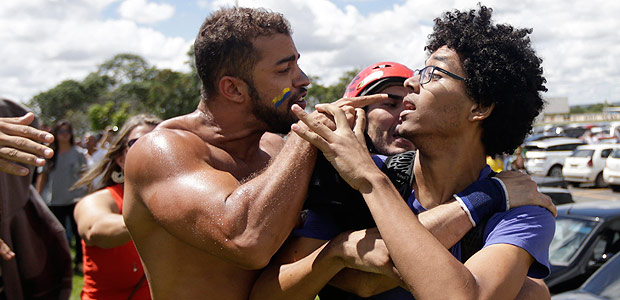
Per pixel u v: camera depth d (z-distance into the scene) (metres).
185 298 1.99
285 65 2.03
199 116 2.10
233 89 2.03
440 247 1.54
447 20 1.87
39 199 3.07
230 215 1.73
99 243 3.05
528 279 1.91
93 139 11.18
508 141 1.88
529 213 1.71
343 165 1.71
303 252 1.89
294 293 1.81
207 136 2.07
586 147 19.12
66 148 8.34
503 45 1.79
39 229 3.01
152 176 1.88
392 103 2.58
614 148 17.89
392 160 2.01
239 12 2.04
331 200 1.89
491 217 1.74
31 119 2.22
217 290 1.98
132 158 1.97
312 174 1.86
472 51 1.78
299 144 1.85
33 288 2.99
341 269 1.80
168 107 48.81
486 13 1.84
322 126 1.76
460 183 1.87
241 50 1.99
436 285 1.50
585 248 5.38
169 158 1.88
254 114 2.06
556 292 5.16
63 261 3.10
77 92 98.00
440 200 1.88
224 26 2.01
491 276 1.57
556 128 36.25
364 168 1.69
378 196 1.64
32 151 2.15
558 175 20.36
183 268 1.98
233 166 2.08
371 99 1.98
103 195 3.32
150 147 1.92
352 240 1.72
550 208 1.76
